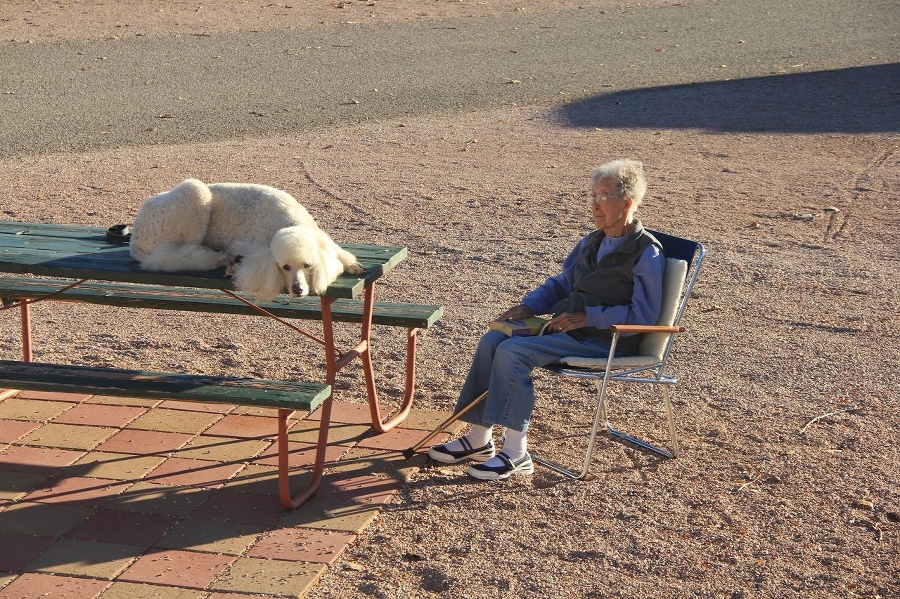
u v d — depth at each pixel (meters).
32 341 10.08
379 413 8.38
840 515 6.86
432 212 15.36
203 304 7.88
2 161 18.03
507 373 7.27
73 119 21.30
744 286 12.02
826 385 9.09
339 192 16.42
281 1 37.75
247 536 6.56
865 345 10.09
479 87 25.45
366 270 7.06
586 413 8.60
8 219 14.30
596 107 23.59
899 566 6.25
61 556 6.29
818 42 32.03
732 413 8.54
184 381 6.95
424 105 23.59
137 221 7.00
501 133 21.17
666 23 35.25
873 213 15.34
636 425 8.35
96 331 10.44
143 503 6.97
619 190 7.30
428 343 10.25
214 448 7.88
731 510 6.93
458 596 5.89
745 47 31.23
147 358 9.68
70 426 8.22
